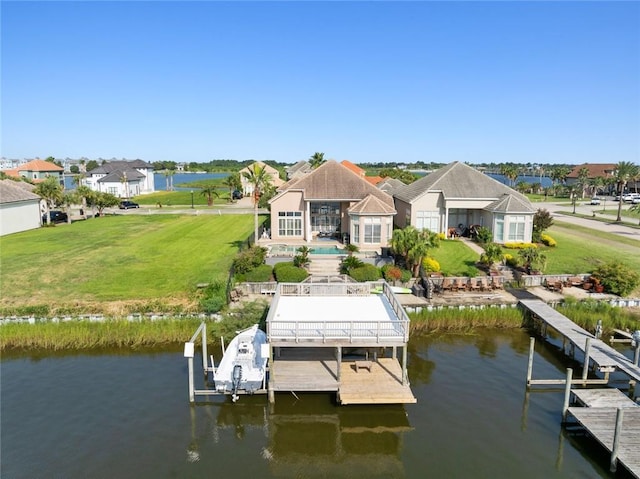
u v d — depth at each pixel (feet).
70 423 65.82
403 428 65.26
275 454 60.03
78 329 91.09
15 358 86.28
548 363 84.48
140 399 72.23
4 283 115.75
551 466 57.72
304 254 124.98
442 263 129.39
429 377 78.84
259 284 110.11
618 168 302.86
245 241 151.64
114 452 59.88
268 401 71.26
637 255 140.05
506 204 148.87
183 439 62.95
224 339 89.56
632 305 105.40
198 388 75.10
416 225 160.25
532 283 116.57
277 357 79.87
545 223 156.76
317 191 150.71
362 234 139.64
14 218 184.03
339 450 60.80
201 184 531.50
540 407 70.44
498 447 61.26
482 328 99.14
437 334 96.53
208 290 104.42
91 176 385.70
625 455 55.52
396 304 77.71
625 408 64.75
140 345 90.74
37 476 55.36
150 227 197.67
